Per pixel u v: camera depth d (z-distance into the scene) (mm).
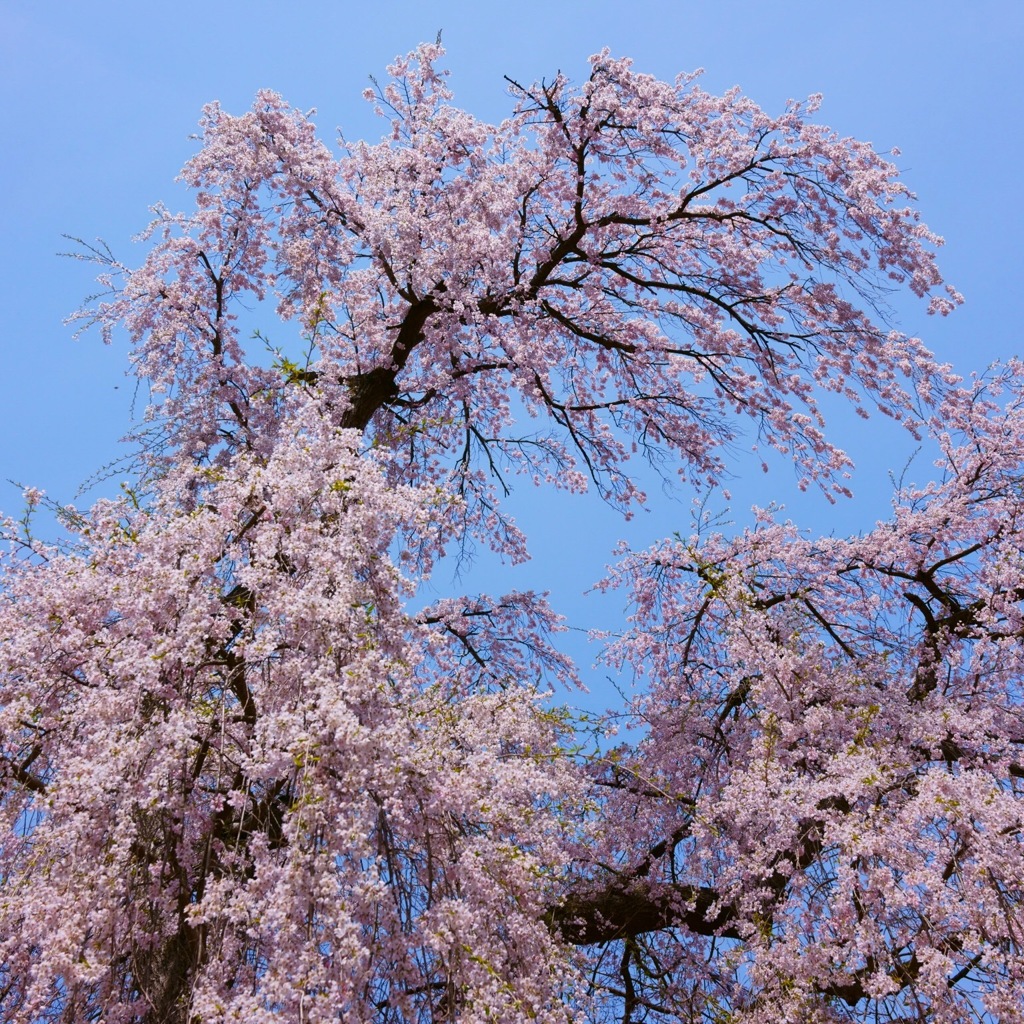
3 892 3984
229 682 4516
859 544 8844
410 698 4387
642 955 6781
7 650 4594
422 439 10109
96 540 5223
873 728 6617
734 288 9445
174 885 4109
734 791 5668
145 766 3941
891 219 8172
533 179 9289
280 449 4777
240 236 8375
